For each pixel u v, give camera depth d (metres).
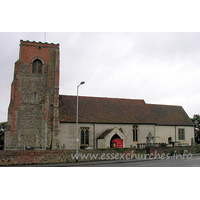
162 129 45.12
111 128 39.41
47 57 37.91
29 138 34.66
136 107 45.34
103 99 44.31
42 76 37.12
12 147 33.47
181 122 47.62
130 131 40.78
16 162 24.50
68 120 36.66
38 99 36.22
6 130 33.50
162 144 39.91
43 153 25.83
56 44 38.62
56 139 34.03
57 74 36.53
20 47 36.94
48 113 35.53
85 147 36.81
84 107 40.47
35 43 37.72
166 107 50.22
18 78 35.72
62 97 40.88
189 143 47.38
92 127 38.25
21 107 35.16
